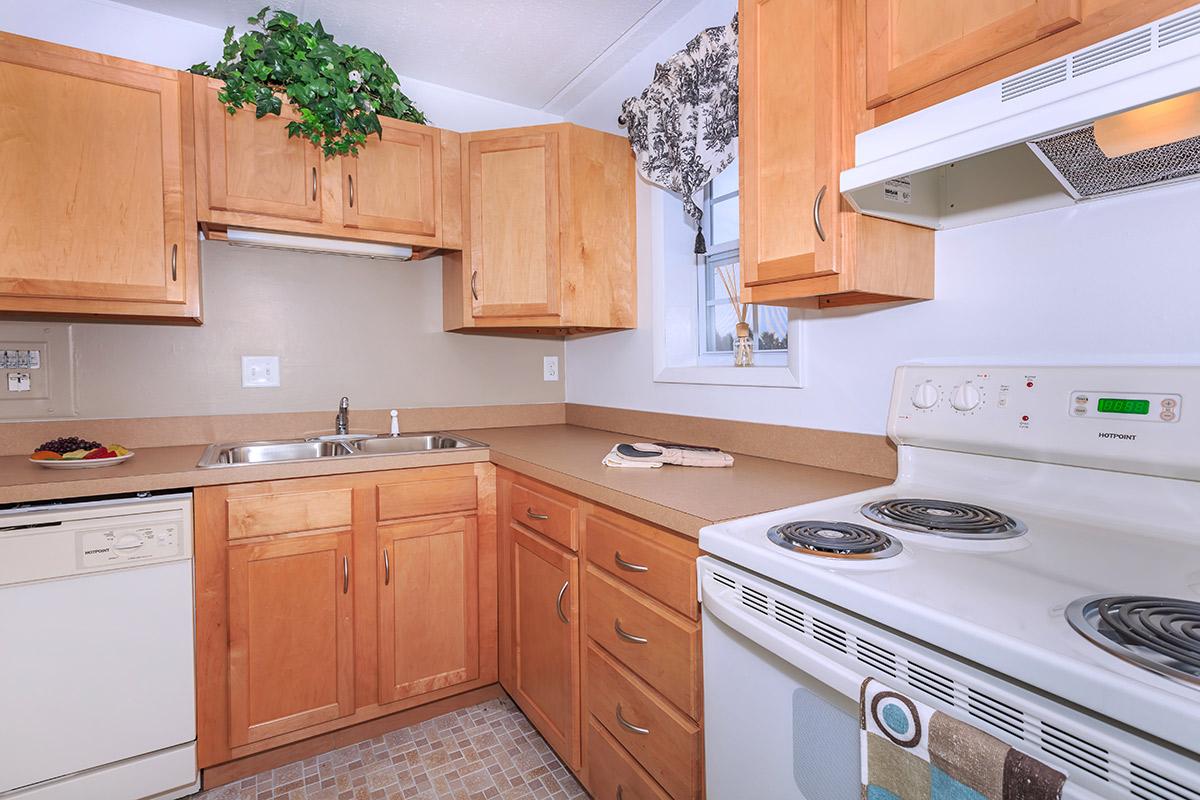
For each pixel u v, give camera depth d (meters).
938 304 1.26
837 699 0.74
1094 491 0.98
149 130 1.64
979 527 0.93
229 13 1.91
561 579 1.53
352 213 1.93
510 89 2.42
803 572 0.78
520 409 2.62
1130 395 0.92
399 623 1.81
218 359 2.04
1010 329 1.14
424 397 2.41
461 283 2.19
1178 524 0.88
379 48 2.12
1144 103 0.66
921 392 1.20
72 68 1.55
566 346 2.73
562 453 1.79
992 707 0.58
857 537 0.88
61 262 1.54
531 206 2.10
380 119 1.98
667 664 1.12
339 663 1.71
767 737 0.86
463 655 1.92
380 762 1.70
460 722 1.90
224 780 1.61
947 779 0.59
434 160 2.08
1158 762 0.47
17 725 1.34
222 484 1.55
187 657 1.51
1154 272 0.95
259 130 1.79
